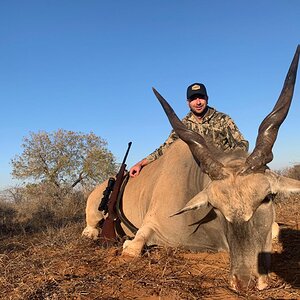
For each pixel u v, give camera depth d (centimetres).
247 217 176
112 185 312
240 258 179
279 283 194
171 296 182
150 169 309
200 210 239
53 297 181
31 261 239
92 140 982
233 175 183
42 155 944
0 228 437
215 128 299
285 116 194
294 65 202
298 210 403
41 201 561
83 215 497
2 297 188
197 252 253
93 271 218
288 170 662
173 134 317
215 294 183
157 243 259
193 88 300
